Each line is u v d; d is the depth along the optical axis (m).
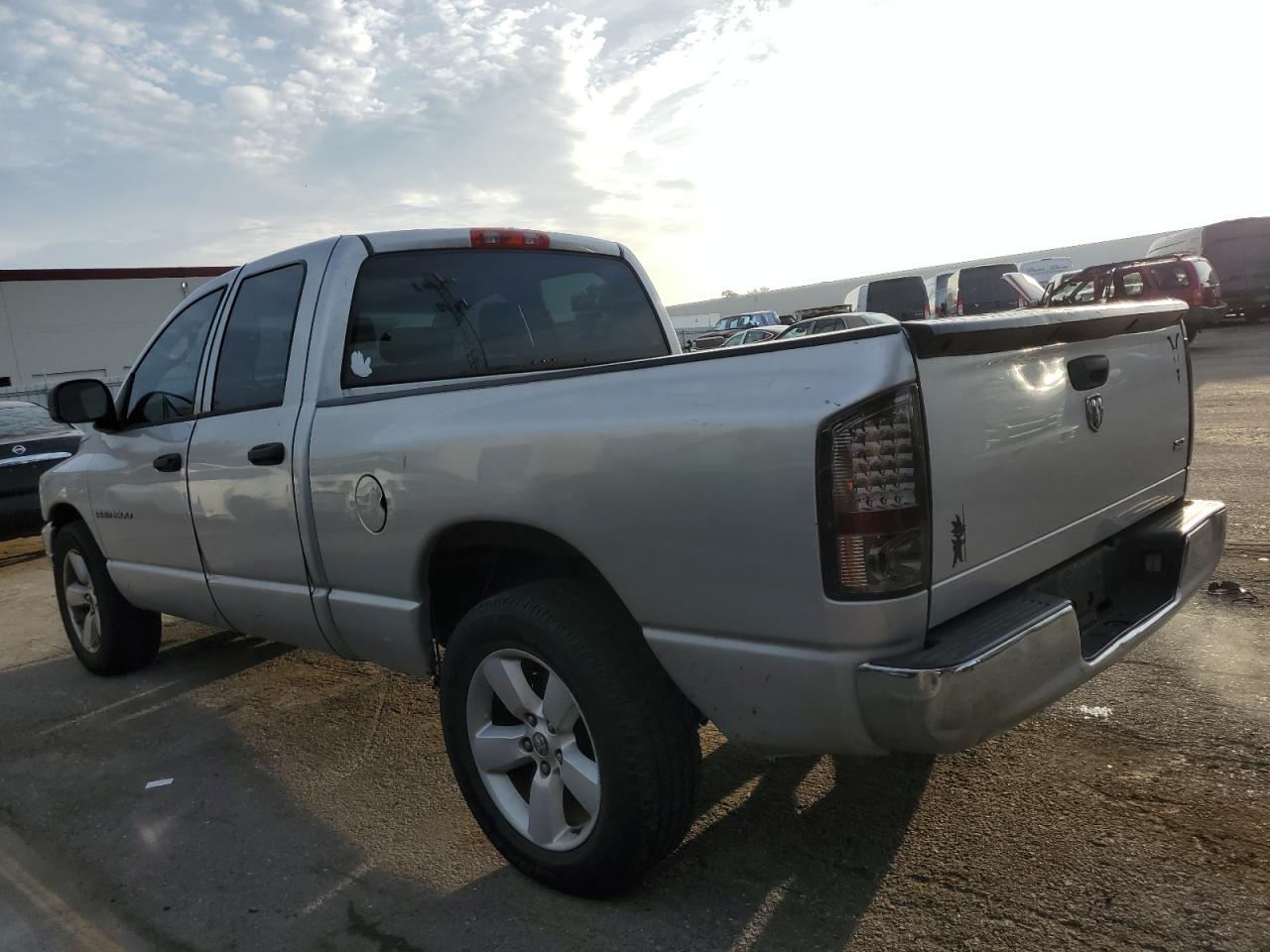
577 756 2.61
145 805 3.55
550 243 4.12
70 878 3.06
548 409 2.57
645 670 2.47
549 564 3.00
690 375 2.30
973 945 2.32
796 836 2.89
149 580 4.45
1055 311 2.46
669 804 2.48
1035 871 2.59
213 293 4.12
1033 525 2.45
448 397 2.89
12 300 30.41
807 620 2.10
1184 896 2.43
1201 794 2.89
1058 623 2.28
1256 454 7.95
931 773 3.19
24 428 10.12
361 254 3.54
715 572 2.23
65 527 5.10
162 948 2.63
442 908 2.71
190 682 4.94
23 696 4.98
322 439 3.25
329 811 3.38
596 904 2.65
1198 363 15.84
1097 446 2.72
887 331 2.05
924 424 2.07
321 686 4.72
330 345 3.42
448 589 3.25
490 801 2.84
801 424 2.04
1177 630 4.26
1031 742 3.33
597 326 4.26
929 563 2.10
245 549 3.69
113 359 32.50
